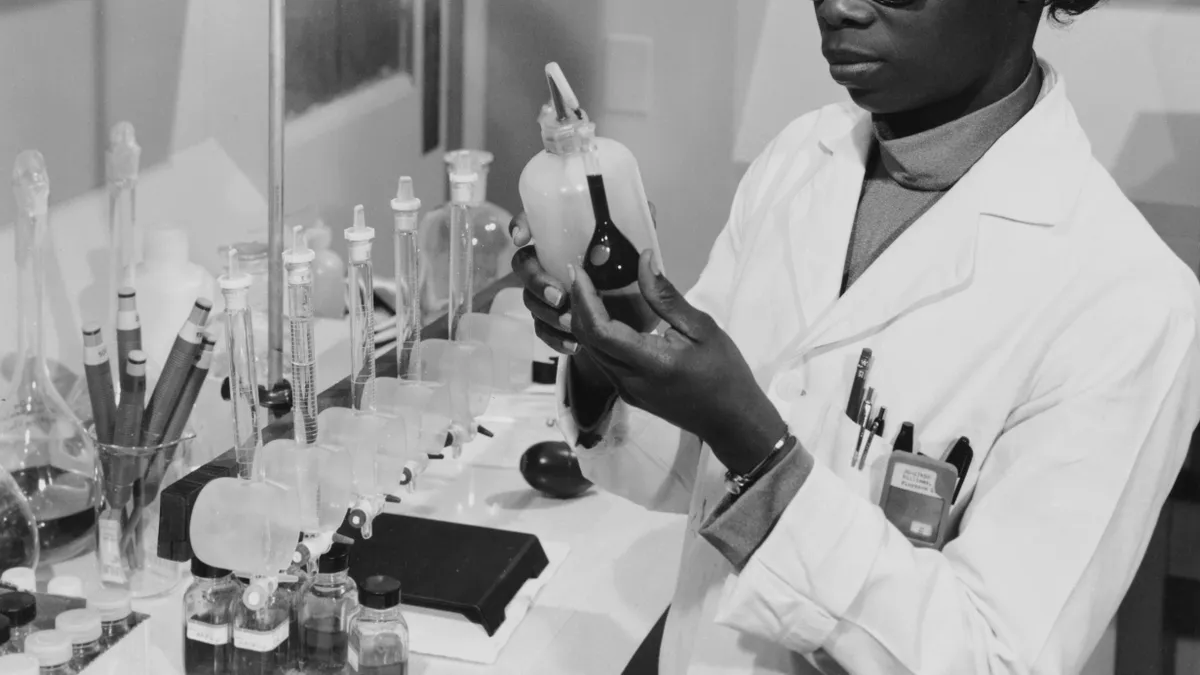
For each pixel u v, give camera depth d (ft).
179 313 5.61
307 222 6.63
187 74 5.81
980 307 4.10
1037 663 3.57
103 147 5.44
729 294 4.89
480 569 5.38
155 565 5.10
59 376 5.45
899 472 3.94
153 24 5.58
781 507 3.68
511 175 7.93
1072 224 4.13
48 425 5.14
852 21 3.91
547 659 5.02
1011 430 3.93
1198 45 6.96
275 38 5.54
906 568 3.66
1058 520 3.66
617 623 5.30
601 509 6.32
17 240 5.10
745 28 7.63
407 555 5.47
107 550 5.03
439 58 7.50
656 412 3.60
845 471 4.18
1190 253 7.27
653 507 4.99
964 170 4.34
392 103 7.17
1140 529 3.74
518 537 5.67
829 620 3.69
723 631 4.31
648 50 7.78
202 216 6.04
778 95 7.73
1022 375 3.95
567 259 3.78
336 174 6.79
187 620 4.59
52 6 5.10
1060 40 7.18
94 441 4.98
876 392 4.17
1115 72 7.14
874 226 4.51
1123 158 7.27
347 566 4.79
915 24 3.84
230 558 4.39
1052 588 3.61
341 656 4.68
